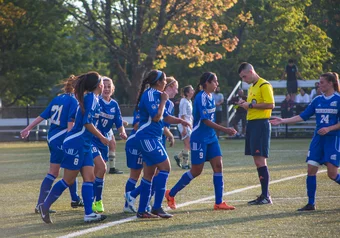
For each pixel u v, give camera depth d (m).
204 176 25.64
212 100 17.75
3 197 21.02
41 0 72.00
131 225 15.21
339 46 88.25
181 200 19.27
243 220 15.49
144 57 72.25
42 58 77.56
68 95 17.73
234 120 55.78
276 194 20.08
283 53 81.69
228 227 14.57
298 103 55.19
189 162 32.41
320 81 16.92
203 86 17.72
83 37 85.44
